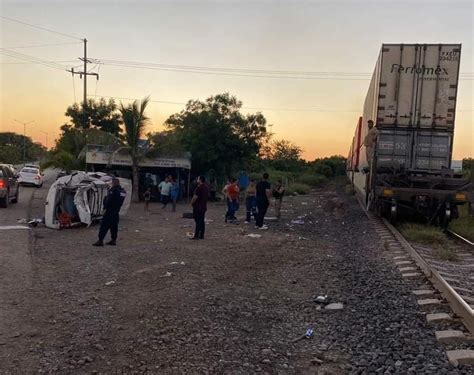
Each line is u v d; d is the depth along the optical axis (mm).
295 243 12836
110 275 8672
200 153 29562
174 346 5305
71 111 41812
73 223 15094
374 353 5203
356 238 13859
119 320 6156
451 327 5914
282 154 63656
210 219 18734
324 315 6691
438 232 13805
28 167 36719
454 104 14906
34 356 5027
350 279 8672
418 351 5203
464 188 14734
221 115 30484
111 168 29938
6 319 6160
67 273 8797
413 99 15031
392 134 15227
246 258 10523
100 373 4648
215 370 4762
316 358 5172
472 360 4828
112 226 11922
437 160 15094
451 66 14859
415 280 8398
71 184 15086
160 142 27438
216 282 8289
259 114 31219
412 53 14977
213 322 6129
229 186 17812
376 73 16000
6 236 12281
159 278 8344
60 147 33781
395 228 15141
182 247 11836
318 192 40656
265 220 18453
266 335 5840
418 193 14742
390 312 6613
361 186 20469
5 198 20156
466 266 10320
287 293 7816
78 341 5441
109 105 42344
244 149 30406
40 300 7031
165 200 22172
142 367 4785
